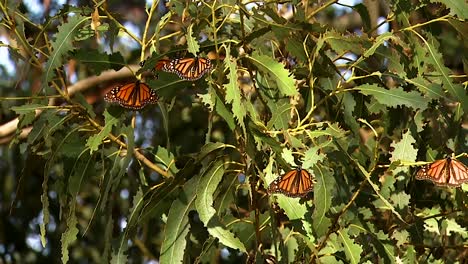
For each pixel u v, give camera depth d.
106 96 2.35
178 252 2.40
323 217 2.33
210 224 2.38
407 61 2.52
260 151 2.38
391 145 2.47
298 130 2.42
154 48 2.50
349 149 2.50
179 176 2.43
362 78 2.52
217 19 2.47
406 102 2.42
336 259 2.41
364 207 2.47
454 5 2.46
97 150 2.56
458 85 2.48
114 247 2.49
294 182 2.22
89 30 2.52
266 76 2.48
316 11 2.55
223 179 2.47
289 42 2.45
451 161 2.28
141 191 2.51
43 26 2.52
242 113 2.25
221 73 2.32
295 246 2.46
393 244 2.46
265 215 2.45
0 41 2.52
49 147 2.58
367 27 2.58
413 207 2.62
